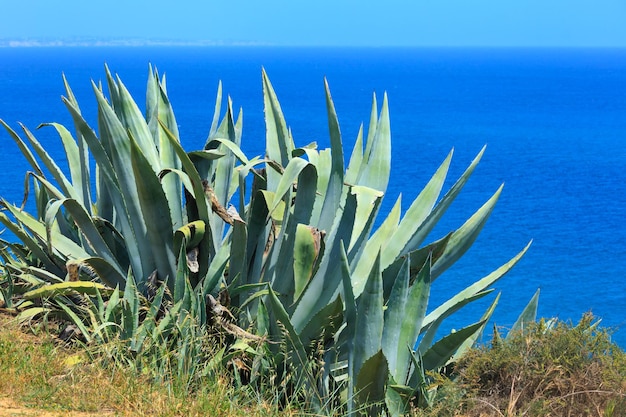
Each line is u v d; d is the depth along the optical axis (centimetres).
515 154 6712
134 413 469
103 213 716
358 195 587
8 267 681
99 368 517
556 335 532
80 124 612
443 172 637
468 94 15638
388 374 516
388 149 646
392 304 547
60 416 454
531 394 512
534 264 3042
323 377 566
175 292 575
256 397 531
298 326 580
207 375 529
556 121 9919
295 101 12694
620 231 3719
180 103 11462
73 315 570
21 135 6006
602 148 7269
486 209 627
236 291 589
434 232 3494
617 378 496
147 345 537
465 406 511
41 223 678
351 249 600
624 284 2734
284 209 630
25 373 504
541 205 4384
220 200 676
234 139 684
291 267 596
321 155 655
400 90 16638
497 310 2356
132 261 630
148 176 578
